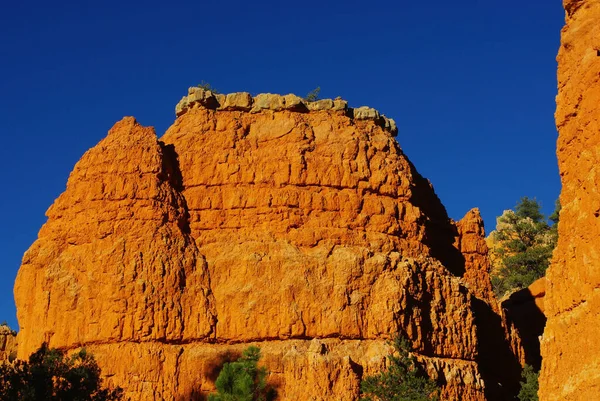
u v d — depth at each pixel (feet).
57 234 170.91
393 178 181.37
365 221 175.32
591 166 99.35
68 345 161.48
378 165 181.57
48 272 166.20
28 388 129.70
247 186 176.55
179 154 181.16
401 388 149.18
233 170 177.68
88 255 166.81
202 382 157.58
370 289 165.58
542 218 303.07
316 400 151.74
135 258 164.96
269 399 144.66
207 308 163.84
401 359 153.07
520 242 288.30
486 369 182.19
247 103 187.01
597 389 92.32
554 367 102.94
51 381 134.92
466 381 165.48
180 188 178.19
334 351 159.12
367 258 168.04
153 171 173.78
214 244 171.63
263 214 173.58
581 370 96.94
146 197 171.22
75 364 150.41
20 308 167.12
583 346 97.35
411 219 180.24
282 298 163.73
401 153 190.70
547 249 275.39
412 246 178.19
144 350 158.71
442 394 160.25
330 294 164.76
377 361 155.94
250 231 172.76
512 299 220.84
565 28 109.70
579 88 103.81
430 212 195.83
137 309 161.48
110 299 162.30
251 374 143.54
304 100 191.11
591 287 96.68
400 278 166.40
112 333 160.35
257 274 166.40
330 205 175.01
